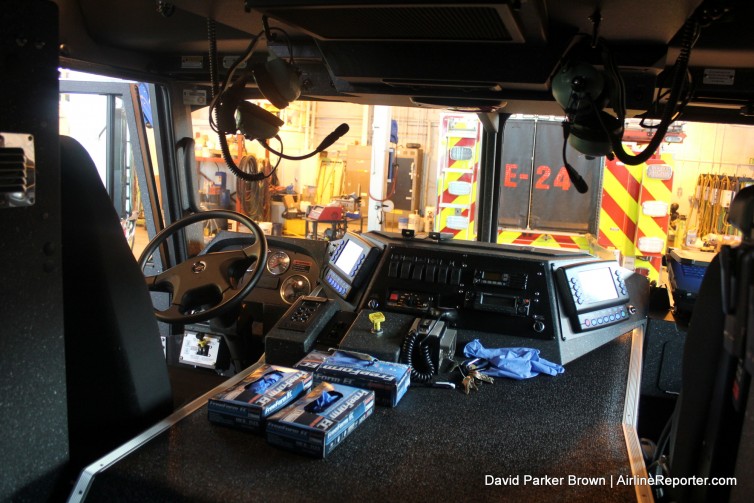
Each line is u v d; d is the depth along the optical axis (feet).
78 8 7.63
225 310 6.66
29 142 3.85
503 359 6.14
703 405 4.12
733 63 7.07
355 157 34.35
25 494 4.09
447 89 6.93
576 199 16.79
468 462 4.40
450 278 6.97
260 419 4.68
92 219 4.75
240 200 27.07
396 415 5.16
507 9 4.01
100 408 5.02
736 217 3.40
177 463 4.27
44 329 4.12
